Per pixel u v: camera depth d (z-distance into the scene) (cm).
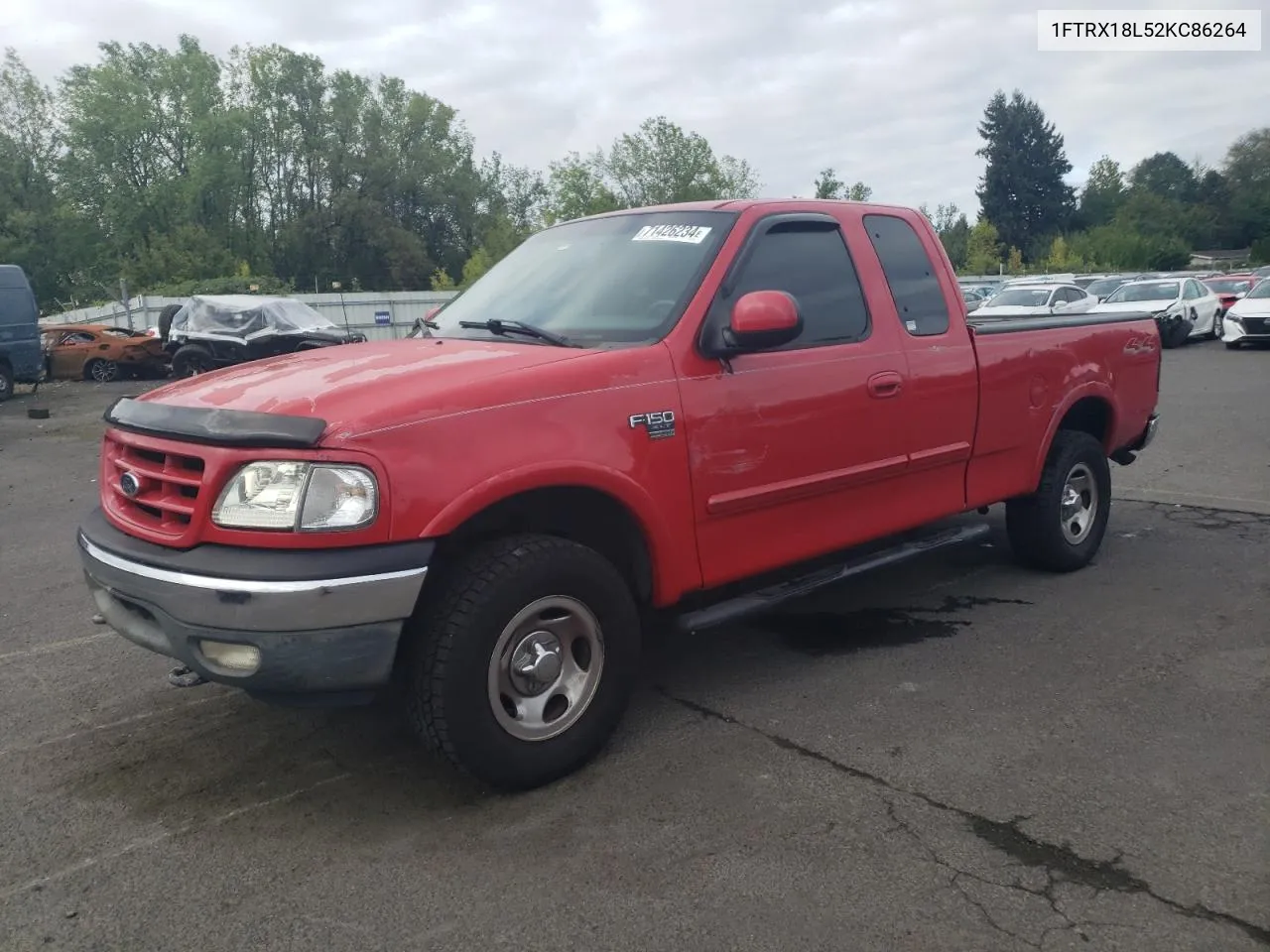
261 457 308
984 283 4703
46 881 305
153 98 6288
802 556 435
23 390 2378
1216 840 310
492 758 336
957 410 494
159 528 328
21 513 896
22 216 5538
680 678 451
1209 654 461
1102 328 597
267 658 302
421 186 7275
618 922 277
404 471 311
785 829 322
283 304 2338
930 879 293
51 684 463
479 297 471
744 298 384
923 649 479
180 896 295
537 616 345
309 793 354
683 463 380
